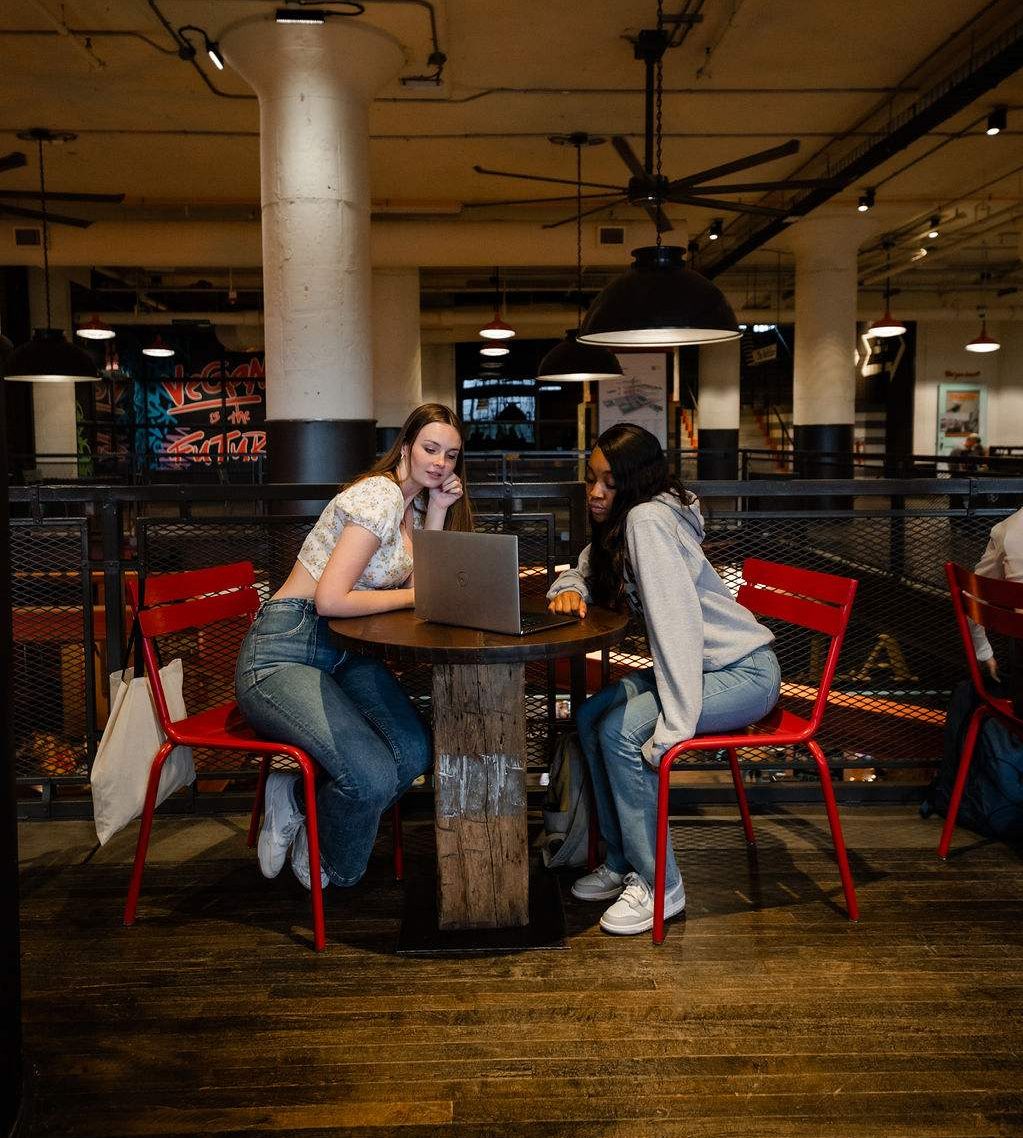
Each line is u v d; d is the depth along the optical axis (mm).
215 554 3209
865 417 18984
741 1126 1684
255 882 2713
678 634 2260
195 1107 1750
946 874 2699
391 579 2521
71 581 3273
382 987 2145
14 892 1652
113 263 10266
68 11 5621
